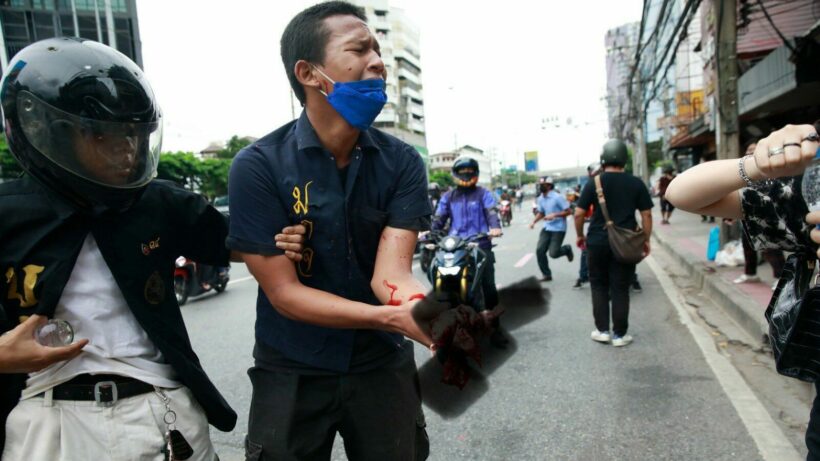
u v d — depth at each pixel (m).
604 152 4.29
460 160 4.99
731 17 7.20
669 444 2.72
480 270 4.32
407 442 1.58
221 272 8.04
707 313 5.29
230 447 2.89
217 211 1.65
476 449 2.79
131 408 1.41
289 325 1.50
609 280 4.45
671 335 4.58
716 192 1.35
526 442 2.84
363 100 1.34
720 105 7.34
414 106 75.25
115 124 1.27
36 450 1.35
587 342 4.48
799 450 2.58
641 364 3.89
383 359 1.54
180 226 1.56
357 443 1.57
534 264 9.32
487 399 3.39
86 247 1.39
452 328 1.08
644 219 4.27
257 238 1.39
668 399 3.24
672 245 9.92
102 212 1.35
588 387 3.51
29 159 1.28
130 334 1.44
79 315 1.37
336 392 1.51
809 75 7.86
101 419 1.37
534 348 4.38
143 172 1.37
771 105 10.94
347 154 1.48
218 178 33.34
